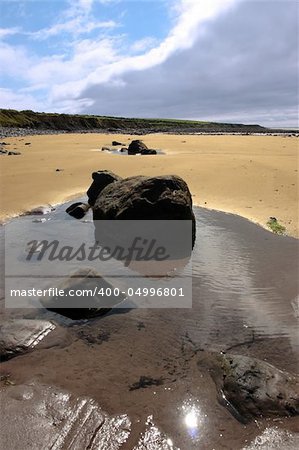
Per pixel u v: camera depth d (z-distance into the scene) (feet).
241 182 57.36
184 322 24.25
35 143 134.41
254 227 39.96
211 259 32.86
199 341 22.50
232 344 22.25
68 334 22.97
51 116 318.24
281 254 33.35
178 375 19.86
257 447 15.87
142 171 67.15
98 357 21.17
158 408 17.75
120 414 17.37
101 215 38.34
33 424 16.70
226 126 526.57
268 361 20.89
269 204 47.09
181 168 68.39
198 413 17.48
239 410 17.47
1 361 20.79
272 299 26.55
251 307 25.72
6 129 227.61
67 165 75.72
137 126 404.36
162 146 123.34
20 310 25.22
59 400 18.04
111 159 82.64
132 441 16.08
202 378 19.65
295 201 48.06
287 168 68.44
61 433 16.34
